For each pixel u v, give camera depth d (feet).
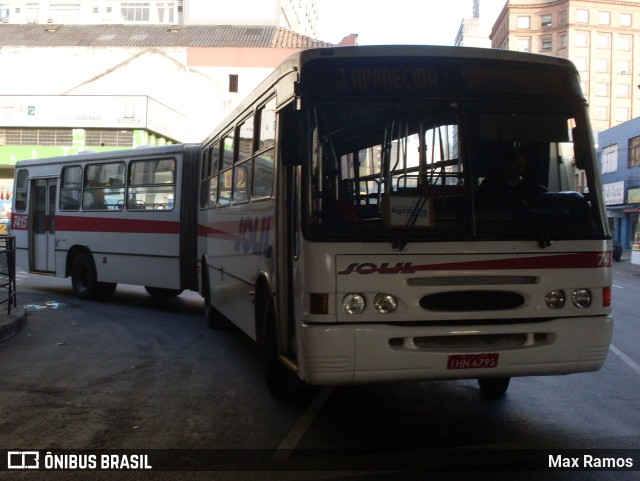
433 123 16.96
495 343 16.58
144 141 107.55
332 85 16.87
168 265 39.55
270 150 21.12
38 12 186.91
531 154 17.31
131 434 17.97
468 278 16.33
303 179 16.42
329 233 16.06
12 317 34.01
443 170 16.72
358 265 15.97
